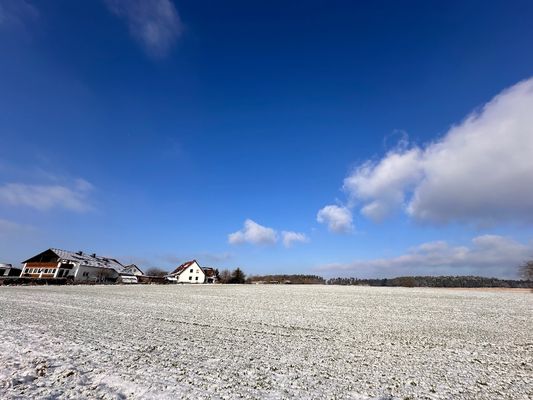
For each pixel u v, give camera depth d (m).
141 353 11.30
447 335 17.11
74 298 31.47
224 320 20.28
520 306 34.50
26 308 22.28
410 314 26.05
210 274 118.62
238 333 16.06
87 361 10.01
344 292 57.78
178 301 32.94
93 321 17.84
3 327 15.05
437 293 57.38
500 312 28.52
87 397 7.25
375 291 62.47
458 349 13.91
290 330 17.42
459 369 10.80
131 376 8.77
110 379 8.46
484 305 34.84
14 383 7.83
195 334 15.34
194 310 25.20
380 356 12.39
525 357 12.62
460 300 41.41
